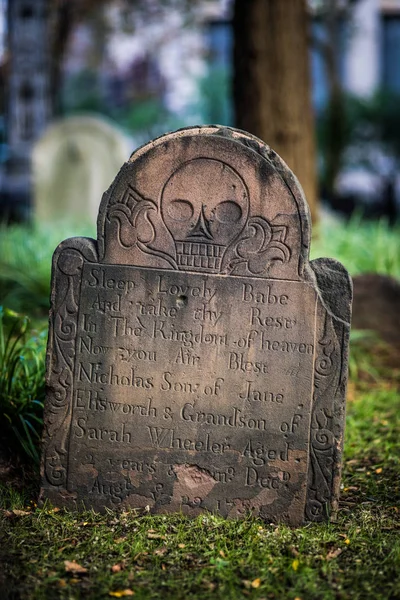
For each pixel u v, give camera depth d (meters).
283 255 1.64
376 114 10.02
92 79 11.74
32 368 1.93
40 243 3.07
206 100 11.39
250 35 3.03
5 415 1.81
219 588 1.43
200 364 1.65
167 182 1.64
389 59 11.54
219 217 1.64
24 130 6.51
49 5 6.76
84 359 1.66
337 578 1.46
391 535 1.59
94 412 1.66
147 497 1.67
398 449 2.04
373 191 9.75
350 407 2.32
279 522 1.66
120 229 1.64
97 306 1.66
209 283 1.64
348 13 8.23
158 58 11.15
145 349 1.65
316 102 11.18
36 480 1.77
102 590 1.42
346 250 3.10
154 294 1.65
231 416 1.65
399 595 1.42
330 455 1.65
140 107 11.65
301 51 3.08
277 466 1.66
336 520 1.66
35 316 2.54
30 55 6.47
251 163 1.63
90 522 1.63
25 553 1.51
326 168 7.90
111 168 5.36
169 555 1.52
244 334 1.65
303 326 1.64
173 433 1.66
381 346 2.72
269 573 1.47
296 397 1.65
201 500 1.66
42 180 5.31
